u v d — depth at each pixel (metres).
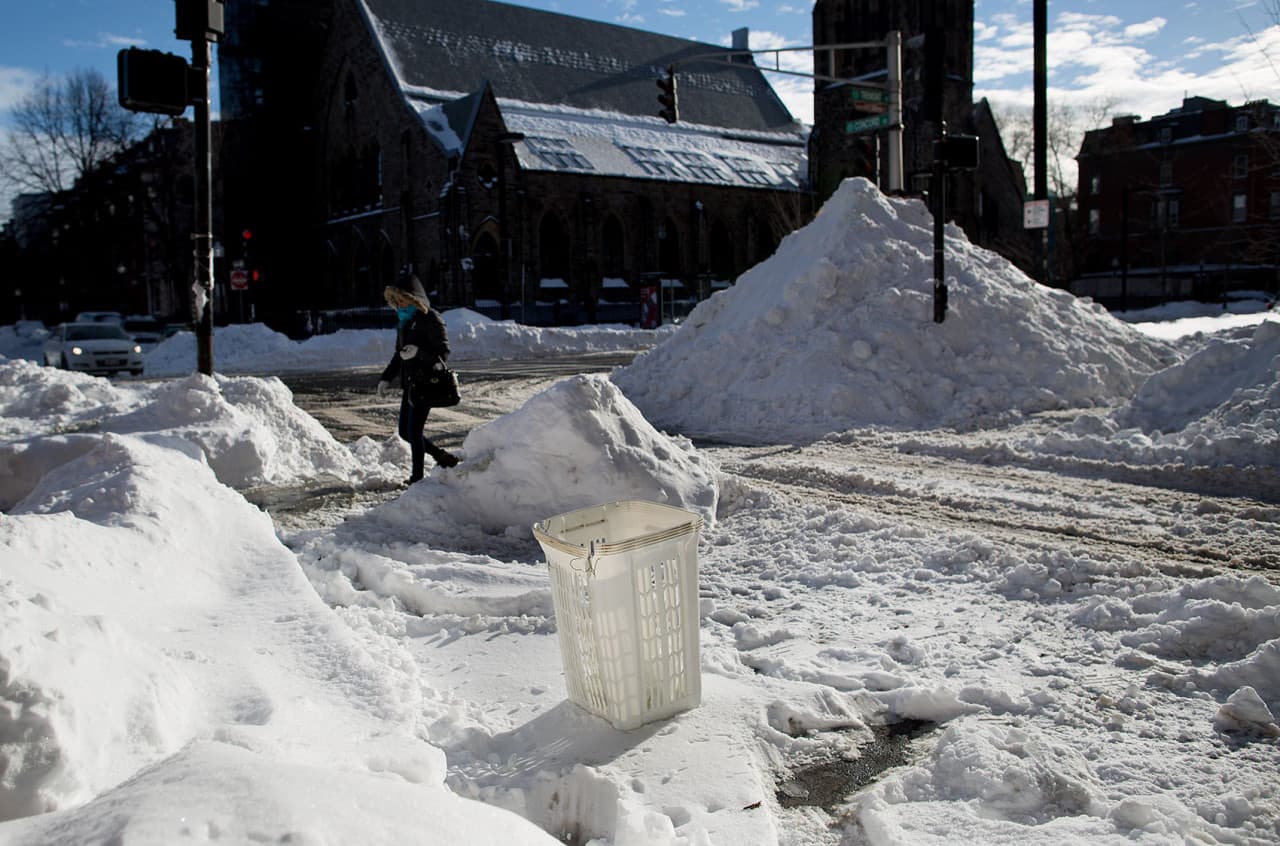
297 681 4.24
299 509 8.65
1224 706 3.99
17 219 75.88
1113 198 80.69
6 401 14.46
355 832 2.10
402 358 8.99
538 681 4.60
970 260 15.49
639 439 7.79
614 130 57.75
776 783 3.69
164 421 9.99
